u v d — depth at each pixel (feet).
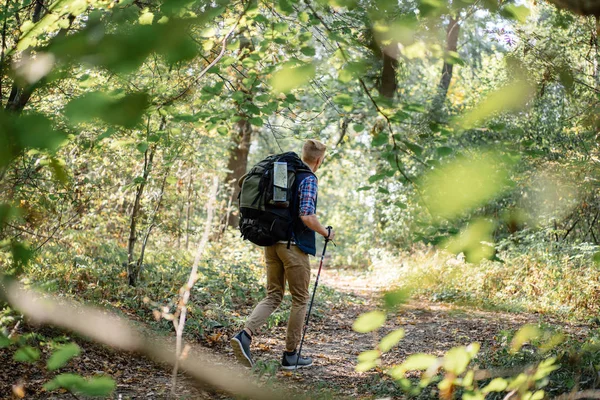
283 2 7.78
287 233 15.10
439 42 4.77
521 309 29.07
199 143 28.17
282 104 13.93
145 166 22.85
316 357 18.12
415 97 45.93
